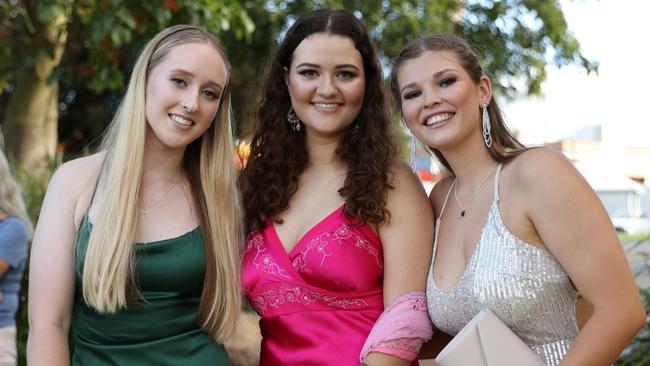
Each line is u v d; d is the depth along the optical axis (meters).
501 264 2.25
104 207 2.36
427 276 2.54
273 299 2.55
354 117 2.69
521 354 2.15
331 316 2.50
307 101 2.66
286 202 2.68
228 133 2.60
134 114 2.42
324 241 2.53
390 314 2.45
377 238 2.56
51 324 2.31
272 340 2.59
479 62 2.50
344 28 2.64
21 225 3.72
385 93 2.74
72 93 11.57
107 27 6.01
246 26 6.84
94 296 2.32
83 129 11.98
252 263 2.62
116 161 2.39
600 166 19.86
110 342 2.38
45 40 6.82
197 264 2.45
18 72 7.48
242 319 6.09
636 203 19.70
